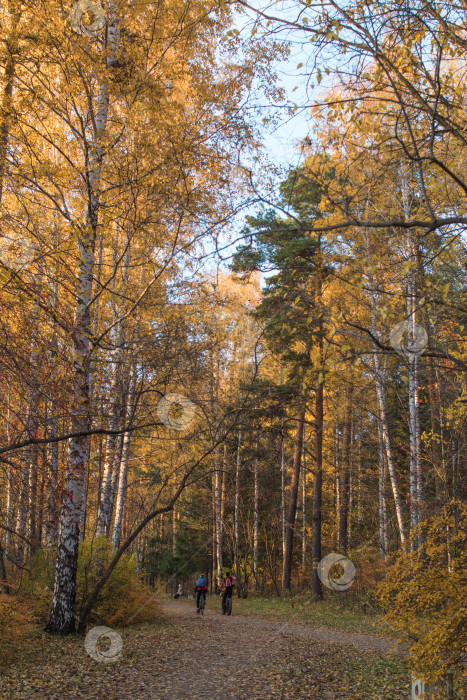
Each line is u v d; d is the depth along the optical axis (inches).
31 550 529.3
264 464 964.0
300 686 268.2
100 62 323.6
